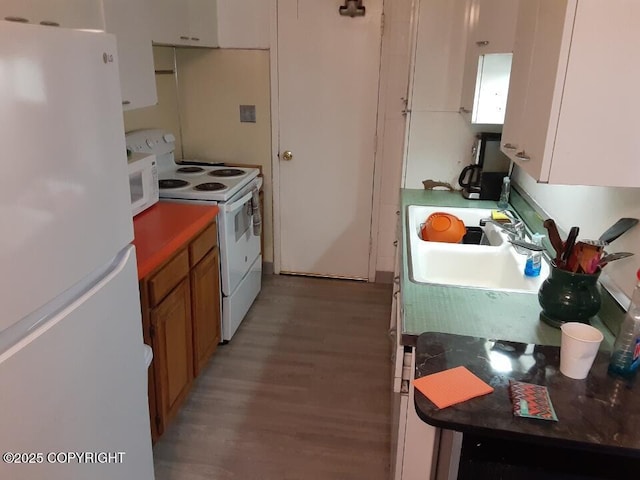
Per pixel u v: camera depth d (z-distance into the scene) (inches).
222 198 105.5
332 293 141.9
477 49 91.7
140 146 116.6
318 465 82.7
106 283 46.0
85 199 42.4
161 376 80.2
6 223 33.4
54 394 39.1
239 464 82.5
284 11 128.9
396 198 140.0
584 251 54.9
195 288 93.8
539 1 54.0
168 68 133.3
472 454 46.8
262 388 101.3
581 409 42.9
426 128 118.4
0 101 32.5
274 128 138.7
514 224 87.0
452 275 82.8
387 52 127.9
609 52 45.1
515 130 62.0
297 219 146.4
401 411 59.3
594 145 47.8
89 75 42.4
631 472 45.5
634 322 46.6
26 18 60.7
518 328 56.4
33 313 37.4
